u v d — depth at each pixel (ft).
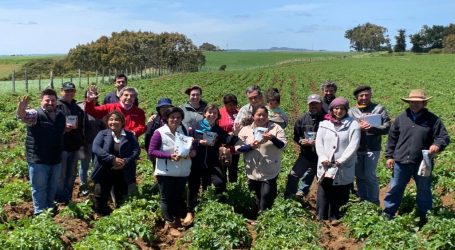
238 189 39.86
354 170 36.24
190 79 199.93
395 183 35.88
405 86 156.46
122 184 39.24
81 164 43.29
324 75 218.38
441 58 360.89
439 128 34.14
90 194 42.01
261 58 558.15
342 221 35.53
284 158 56.85
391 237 30.22
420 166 34.12
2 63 418.92
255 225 35.58
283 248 29.04
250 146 36.04
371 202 36.81
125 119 39.81
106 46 349.82
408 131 34.88
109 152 37.19
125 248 30.22
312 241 30.96
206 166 38.27
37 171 35.68
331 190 37.19
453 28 602.03
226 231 31.89
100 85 175.83
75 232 33.40
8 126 75.92
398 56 437.17
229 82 184.14
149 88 153.48
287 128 80.28
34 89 149.69
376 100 119.14
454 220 31.40
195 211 36.04
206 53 652.07
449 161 52.85
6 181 47.85
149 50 368.07
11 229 34.06
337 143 35.50
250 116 37.99
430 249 29.43
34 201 36.22
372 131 36.58
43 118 35.35
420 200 35.70
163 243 33.83
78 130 39.93
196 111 39.01
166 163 35.50
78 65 347.15
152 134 38.58
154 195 39.96
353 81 181.16
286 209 35.19
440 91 140.77
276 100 38.63
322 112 38.81
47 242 29.09
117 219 32.60
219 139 38.27
